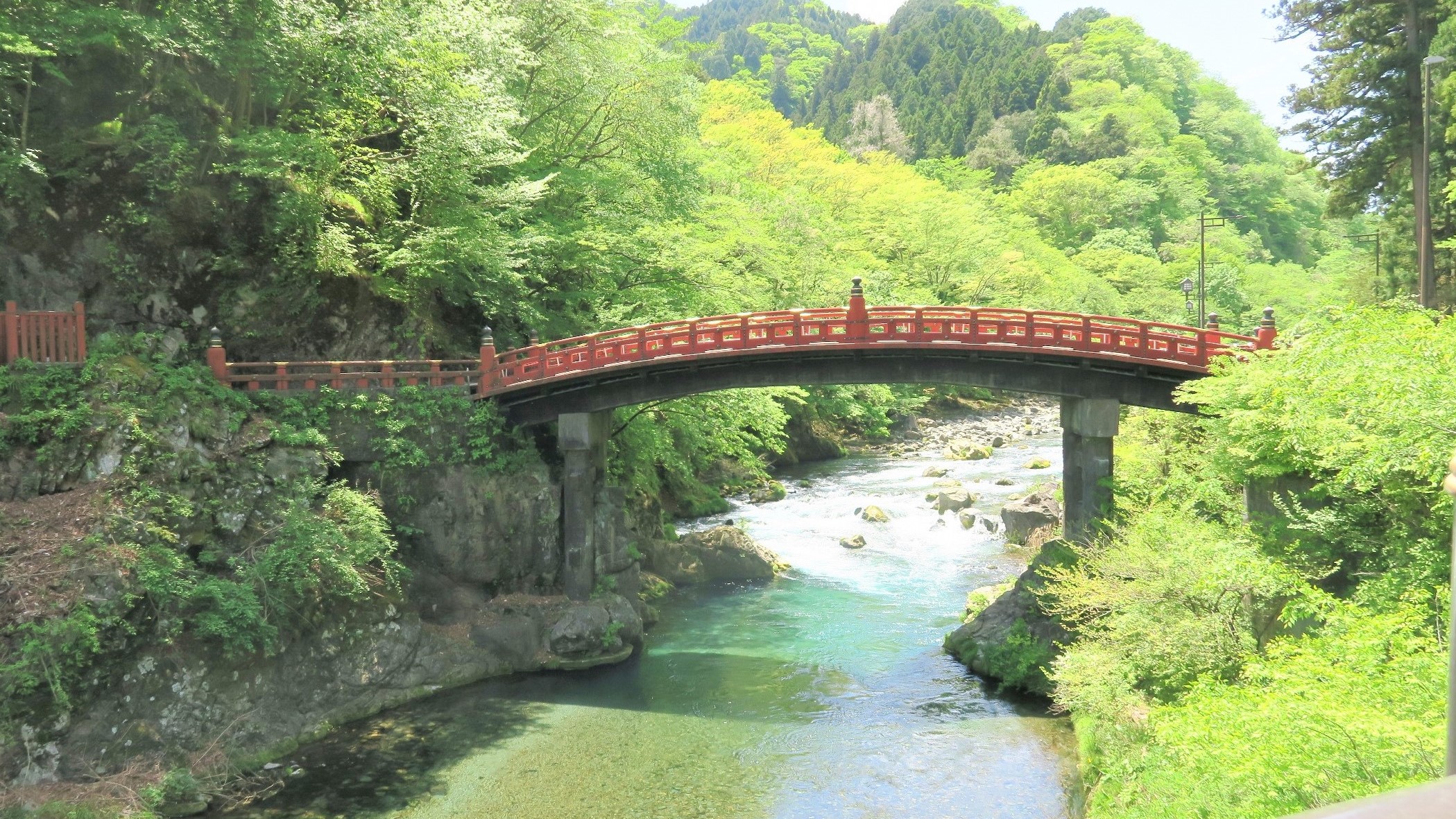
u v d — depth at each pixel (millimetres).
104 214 29141
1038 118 131875
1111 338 28625
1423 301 36812
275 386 29781
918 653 29172
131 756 21000
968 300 77750
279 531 25188
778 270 49906
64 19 26422
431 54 32031
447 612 28344
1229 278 88188
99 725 20828
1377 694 12977
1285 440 20203
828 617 32250
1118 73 143750
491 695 26562
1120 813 16875
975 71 156000
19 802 19094
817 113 167375
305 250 30828
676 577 35500
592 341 29500
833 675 27625
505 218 33312
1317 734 12141
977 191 108562
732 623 31875
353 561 25578
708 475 47656
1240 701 14328
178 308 29812
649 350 29469
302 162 29516
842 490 48500
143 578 22047
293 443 26891
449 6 32750
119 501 23281
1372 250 73562
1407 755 11578
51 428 23969
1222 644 20156
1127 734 20062
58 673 20172
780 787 21406
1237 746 13047
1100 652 22062
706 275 39688
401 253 31000
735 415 38250
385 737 24000
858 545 39344
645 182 40031
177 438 25031
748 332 29828
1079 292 82625
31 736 19906
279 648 23984
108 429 24031
